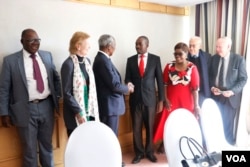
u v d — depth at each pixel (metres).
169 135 1.67
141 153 3.00
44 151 2.47
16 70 2.22
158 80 2.90
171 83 2.96
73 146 1.44
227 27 3.37
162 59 3.65
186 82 2.88
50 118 2.42
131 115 3.00
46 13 2.62
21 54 2.28
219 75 3.06
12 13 2.43
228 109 3.09
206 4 3.56
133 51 3.33
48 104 2.39
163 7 3.58
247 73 3.14
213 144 2.00
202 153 1.51
